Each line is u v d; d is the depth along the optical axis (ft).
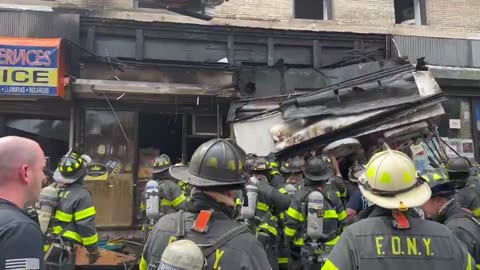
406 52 32.86
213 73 28.99
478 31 38.27
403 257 7.71
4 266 6.43
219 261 7.54
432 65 33.45
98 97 27.84
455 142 33.32
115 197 27.99
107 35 28.71
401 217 8.05
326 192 18.29
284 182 24.45
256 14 34.63
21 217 6.90
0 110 27.58
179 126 29.96
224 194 8.21
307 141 27.22
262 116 28.04
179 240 7.28
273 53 30.83
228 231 7.87
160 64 28.45
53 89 25.16
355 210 19.44
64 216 16.12
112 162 28.32
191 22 32.60
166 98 28.60
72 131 27.91
